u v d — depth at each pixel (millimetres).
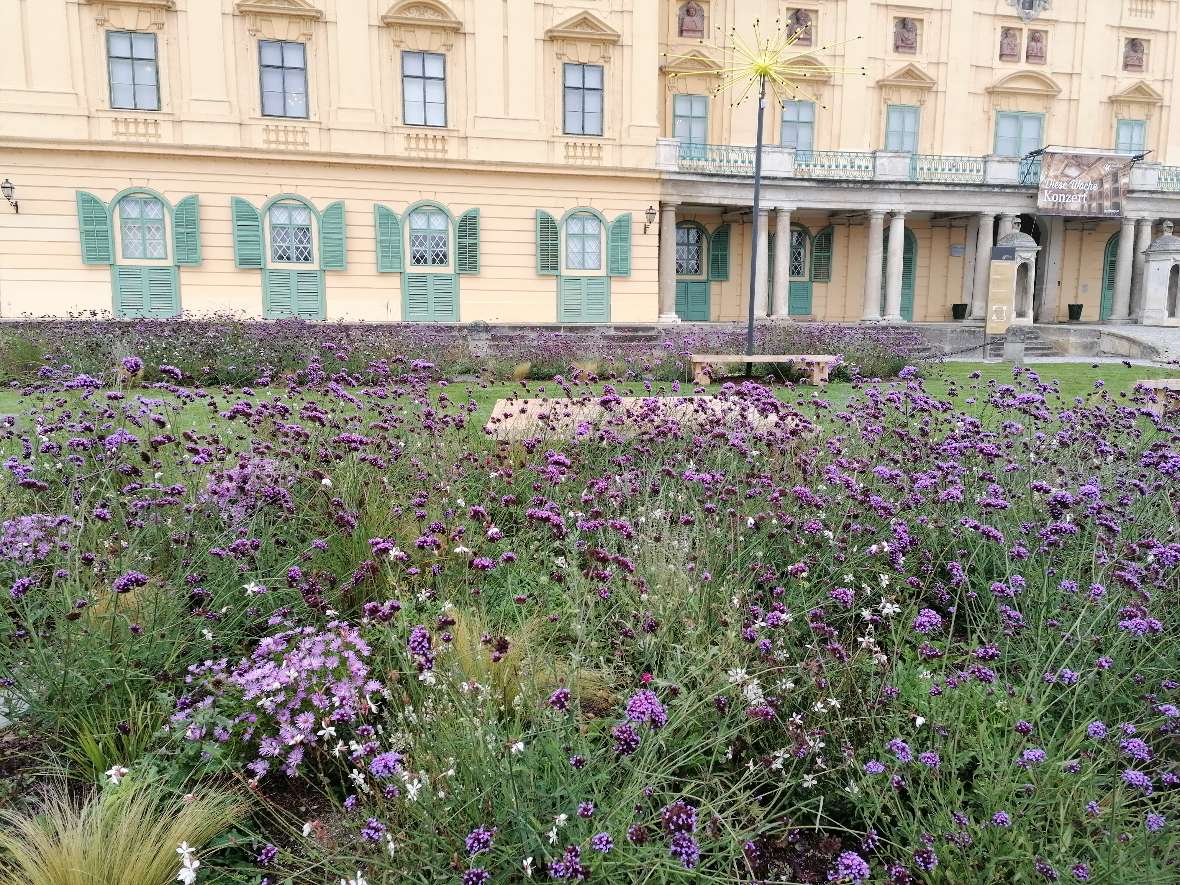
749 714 2648
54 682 2752
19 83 17625
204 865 2205
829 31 25078
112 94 18172
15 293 18141
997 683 2990
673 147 21953
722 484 4441
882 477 4371
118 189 18422
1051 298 28484
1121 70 27453
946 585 3879
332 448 4801
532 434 5773
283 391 10406
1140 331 24172
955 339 22859
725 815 2293
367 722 2746
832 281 27078
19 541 3312
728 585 3467
